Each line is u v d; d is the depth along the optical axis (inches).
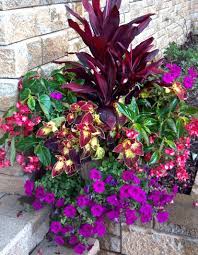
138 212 80.0
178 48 224.1
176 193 88.9
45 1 88.1
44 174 89.7
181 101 83.9
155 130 83.9
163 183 96.1
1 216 80.2
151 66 84.3
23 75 82.4
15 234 74.7
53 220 85.0
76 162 79.0
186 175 85.6
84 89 83.7
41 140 81.0
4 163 82.0
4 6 75.4
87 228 79.2
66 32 99.6
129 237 84.6
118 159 80.6
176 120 82.7
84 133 75.6
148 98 88.3
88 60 84.4
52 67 94.0
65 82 87.5
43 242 83.8
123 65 83.0
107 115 80.6
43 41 88.9
